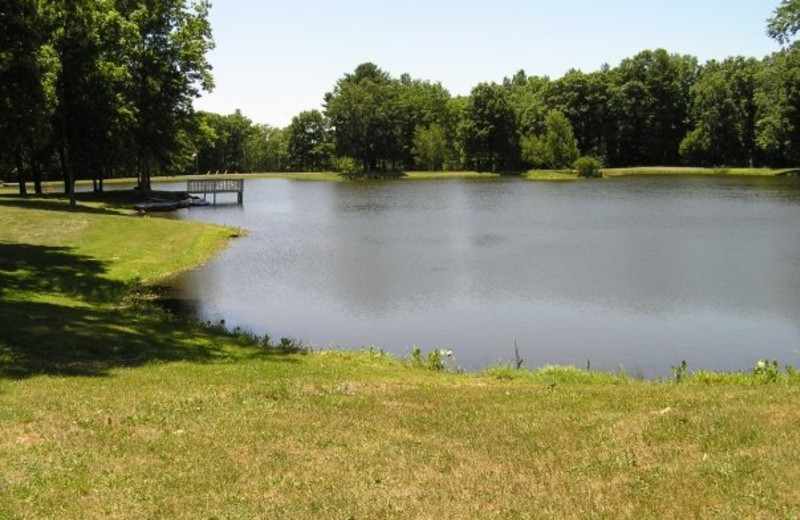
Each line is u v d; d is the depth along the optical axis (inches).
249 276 1229.1
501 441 383.6
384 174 4933.6
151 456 351.3
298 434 394.3
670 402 467.2
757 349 776.9
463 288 1111.0
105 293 981.8
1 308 750.5
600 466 335.0
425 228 1914.4
